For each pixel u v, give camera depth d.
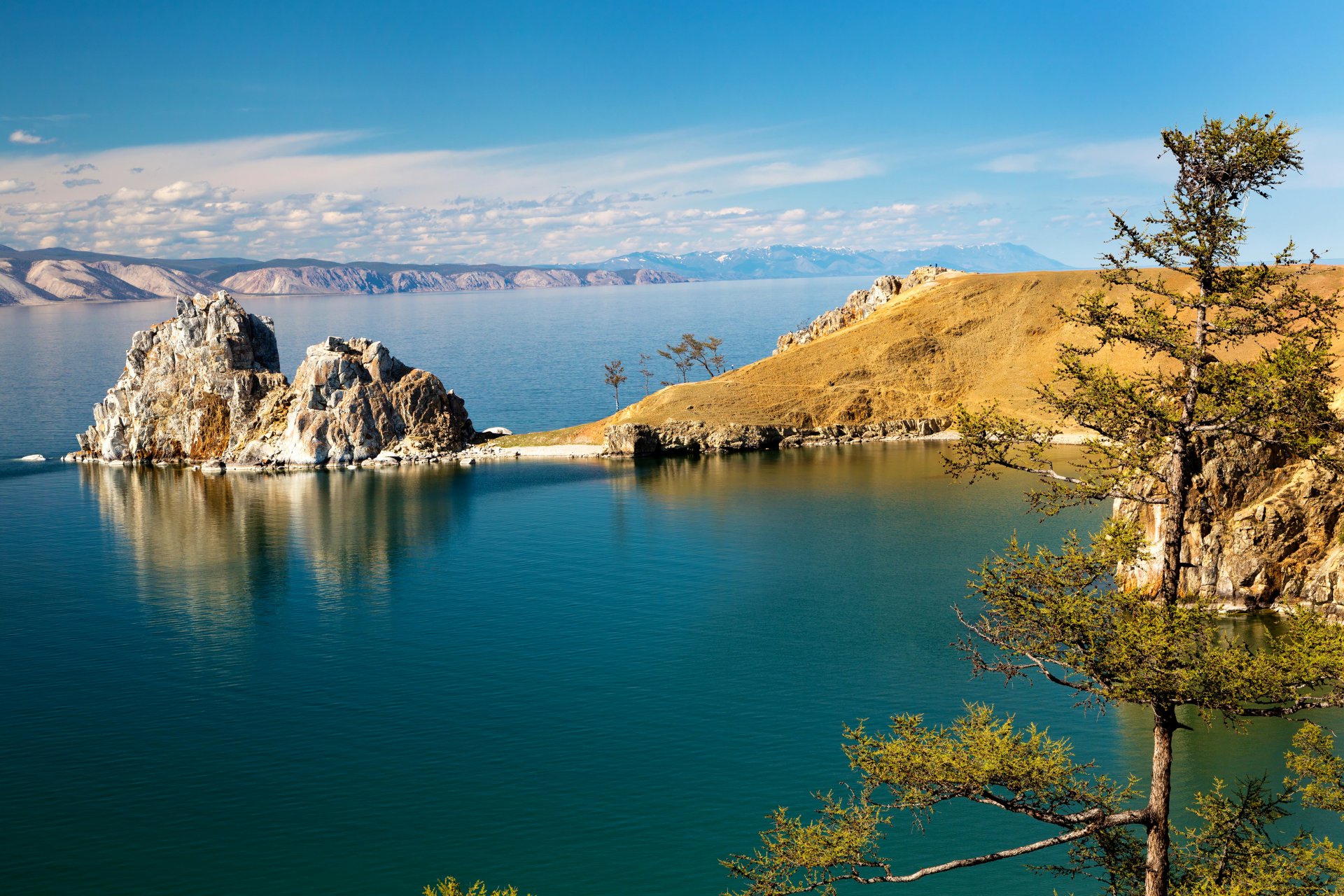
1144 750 73.94
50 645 114.19
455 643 110.00
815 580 127.25
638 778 75.00
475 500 194.25
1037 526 148.50
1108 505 159.00
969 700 86.56
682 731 83.25
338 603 128.00
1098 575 31.14
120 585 140.38
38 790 76.62
